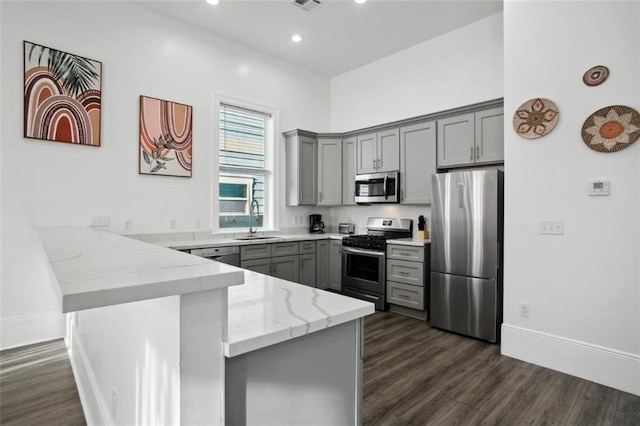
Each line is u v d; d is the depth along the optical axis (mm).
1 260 2686
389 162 4227
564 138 2412
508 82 2680
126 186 3305
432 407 1983
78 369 2232
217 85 4016
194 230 3795
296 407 1033
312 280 4340
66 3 2975
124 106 3299
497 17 3643
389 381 2283
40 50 2828
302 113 4949
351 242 4211
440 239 3305
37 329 2838
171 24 3645
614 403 2027
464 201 3129
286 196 4742
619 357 2186
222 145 4160
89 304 640
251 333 890
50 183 2891
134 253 1150
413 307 3617
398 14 3623
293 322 975
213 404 842
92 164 3105
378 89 4734
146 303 1046
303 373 1047
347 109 5141
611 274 2232
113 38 3238
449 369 2461
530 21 2574
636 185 2139
